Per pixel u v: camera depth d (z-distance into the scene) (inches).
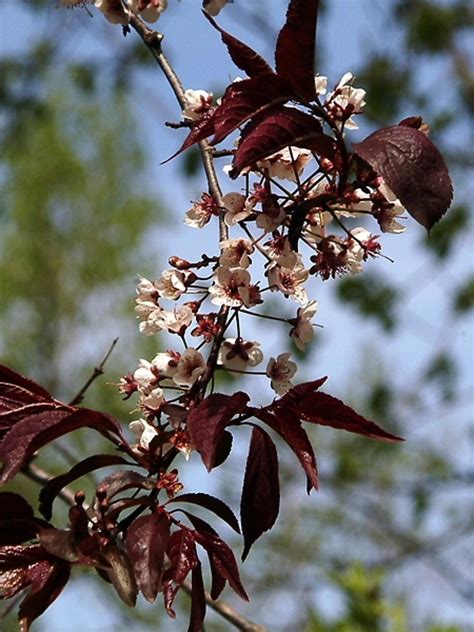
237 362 37.5
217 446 35.6
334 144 36.2
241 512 36.2
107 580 36.3
